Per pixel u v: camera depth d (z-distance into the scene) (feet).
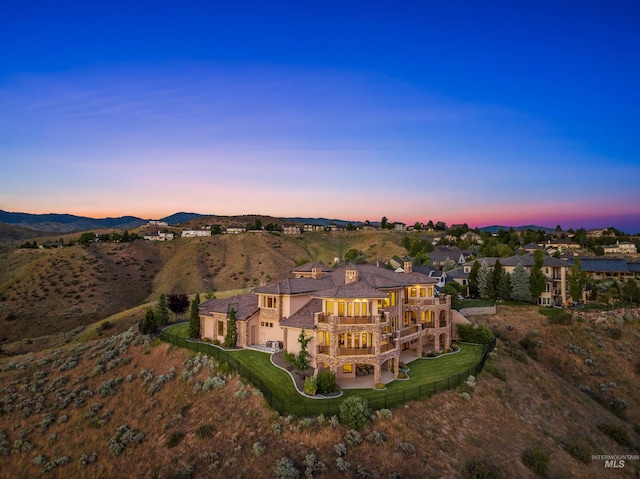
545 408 132.26
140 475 99.86
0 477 109.40
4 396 144.05
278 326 159.33
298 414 104.06
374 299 131.85
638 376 175.63
